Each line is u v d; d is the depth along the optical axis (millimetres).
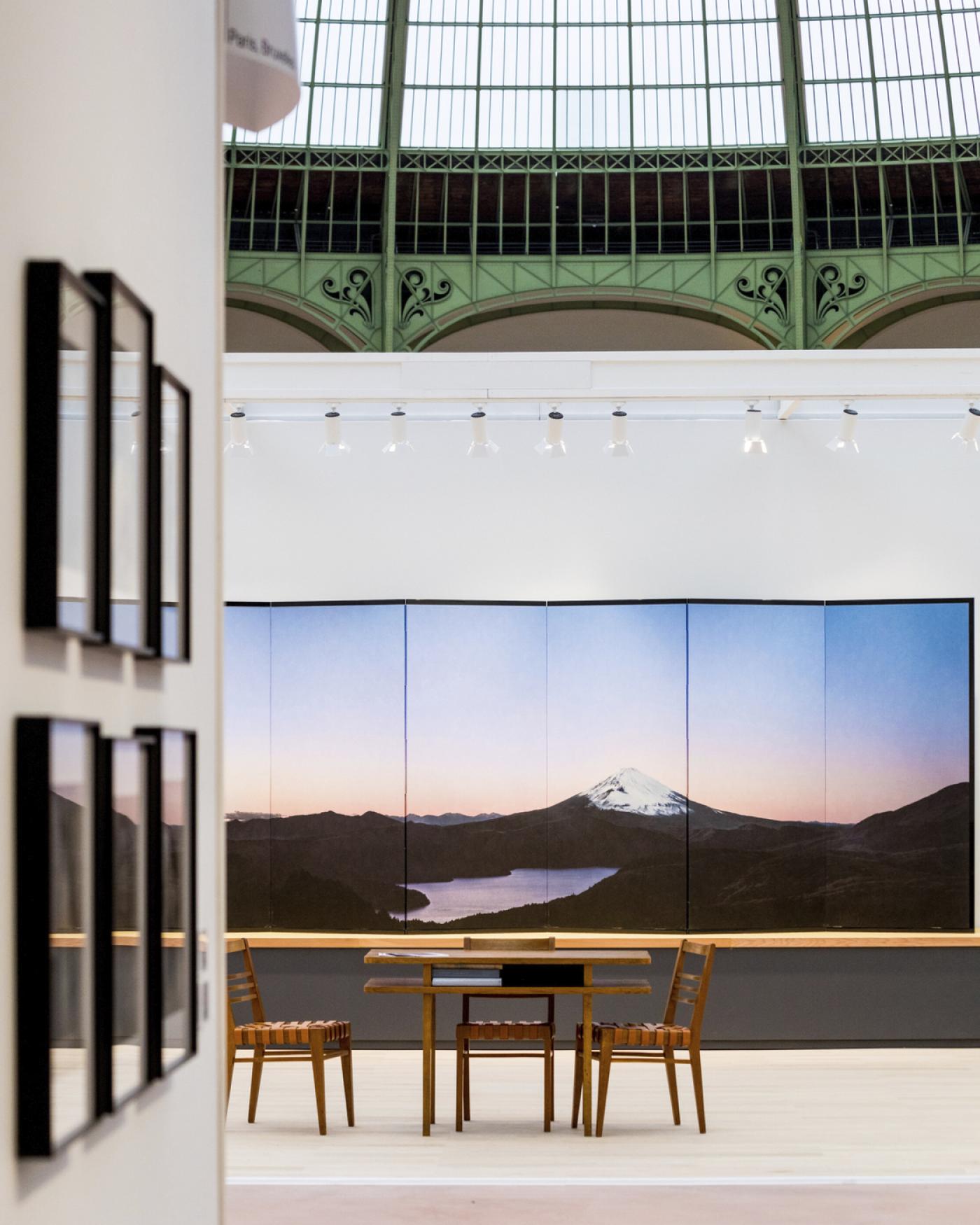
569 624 8516
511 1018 8008
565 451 8195
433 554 8734
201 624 3135
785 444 8773
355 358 7828
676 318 11469
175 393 2832
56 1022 1999
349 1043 6289
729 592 8711
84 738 2146
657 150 10805
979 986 8062
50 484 1999
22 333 1996
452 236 10938
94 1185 2229
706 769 8391
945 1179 5195
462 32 10766
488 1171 5375
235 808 8391
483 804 8383
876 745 8438
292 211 10922
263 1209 4824
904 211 10820
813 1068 7527
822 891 8375
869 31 10594
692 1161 5559
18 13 1984
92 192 2320
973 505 8711
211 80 3215
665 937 8148
